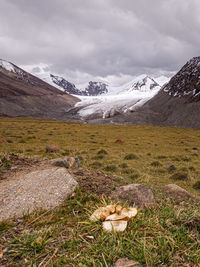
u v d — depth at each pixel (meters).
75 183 4.65
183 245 2.54
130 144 30.66
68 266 2.21
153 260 2.21
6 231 2.97
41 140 29.02
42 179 4.57
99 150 22.86
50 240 2.70
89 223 3.00
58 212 3.62
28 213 3.47
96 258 2.30
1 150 18.64
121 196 4.38
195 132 58.59
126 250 2.38
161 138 41.88
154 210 3.81
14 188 4.19
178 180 12.84
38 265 2.23
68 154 18.53
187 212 3.78
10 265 2.25
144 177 12.28
